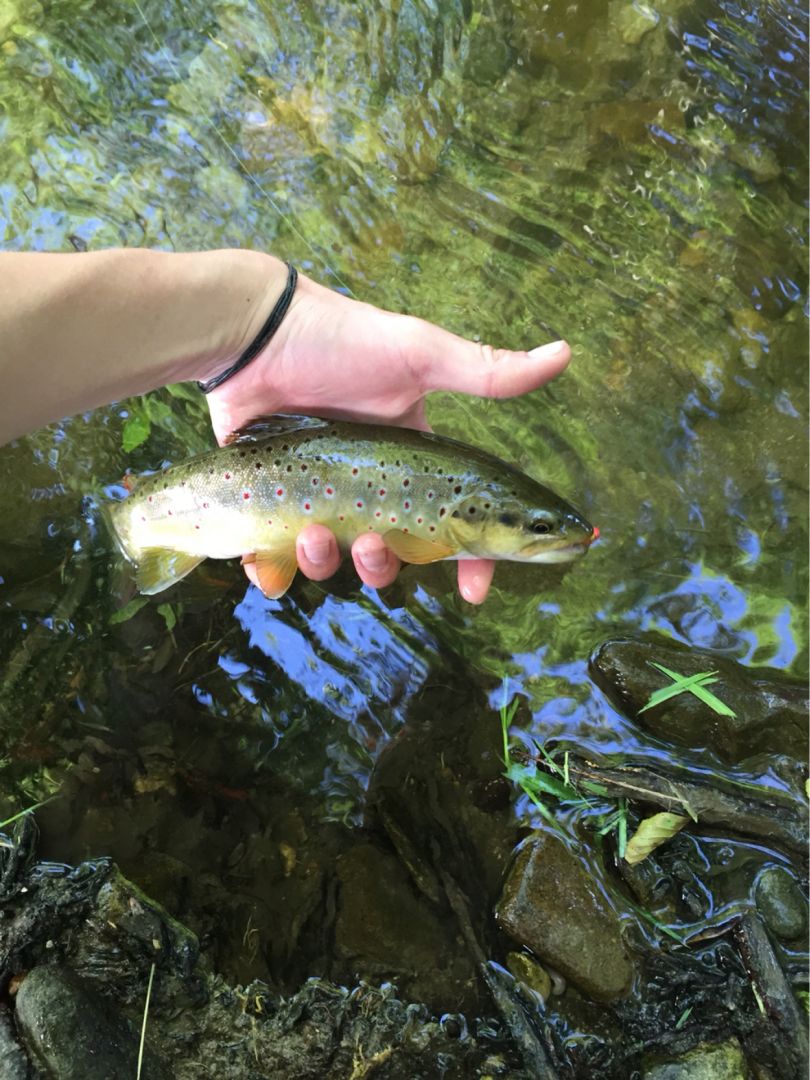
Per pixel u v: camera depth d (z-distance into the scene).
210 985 0.35
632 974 0.36
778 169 0.56
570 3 0.60
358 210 0.55
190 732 0.41
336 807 0.40
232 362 0.39
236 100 0.58
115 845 0.38
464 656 0.43
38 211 0.54
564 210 0.55
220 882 0.38
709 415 0.49
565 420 0.49
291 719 0.42
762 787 0.39
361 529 0.39
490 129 0.58
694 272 0.53
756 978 0.35
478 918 0.37
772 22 0.59
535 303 0.52
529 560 0.39
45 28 0.61
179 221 0.54
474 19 0.60
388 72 0.59
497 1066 0.34
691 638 0.44
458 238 0.54
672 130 0.57
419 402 0.41
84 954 0.35
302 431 0.39
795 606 0.44
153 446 0.47
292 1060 0.34
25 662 0.41
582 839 0.38
